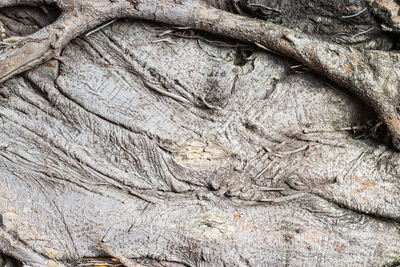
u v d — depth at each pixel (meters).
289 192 1.41
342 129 1.45
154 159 1.38
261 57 1.41
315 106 1.43
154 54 1.40
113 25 1.40
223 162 1.39
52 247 1.34
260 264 1.38
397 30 1.41
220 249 1.37
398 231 1.42
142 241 1.36
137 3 1.35
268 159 1.41
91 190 1.35
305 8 1.42
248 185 1.40
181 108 1.40
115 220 1.35
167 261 1.38
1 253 1.35
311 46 1.37
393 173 1.41
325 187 1.41
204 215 1.38
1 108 1.36
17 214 1.32
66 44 1.37
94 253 1.36
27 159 1.34
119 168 1.37
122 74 1.39
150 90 1.40
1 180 1.33
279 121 1.41
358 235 1.40
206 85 1.40
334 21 1.42
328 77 1.39
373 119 1.44
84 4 1.34
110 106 1.38
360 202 1.41
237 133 1.40
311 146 1.42
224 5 1.43
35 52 1.33
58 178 1.35
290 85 1.42
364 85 1.37
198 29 1.40
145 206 1.37
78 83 1.38
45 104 1.38
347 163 1.42
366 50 1.38
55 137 1.36
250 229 1.38
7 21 1.40
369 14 1.41
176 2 1.36
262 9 1.42
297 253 1.38
